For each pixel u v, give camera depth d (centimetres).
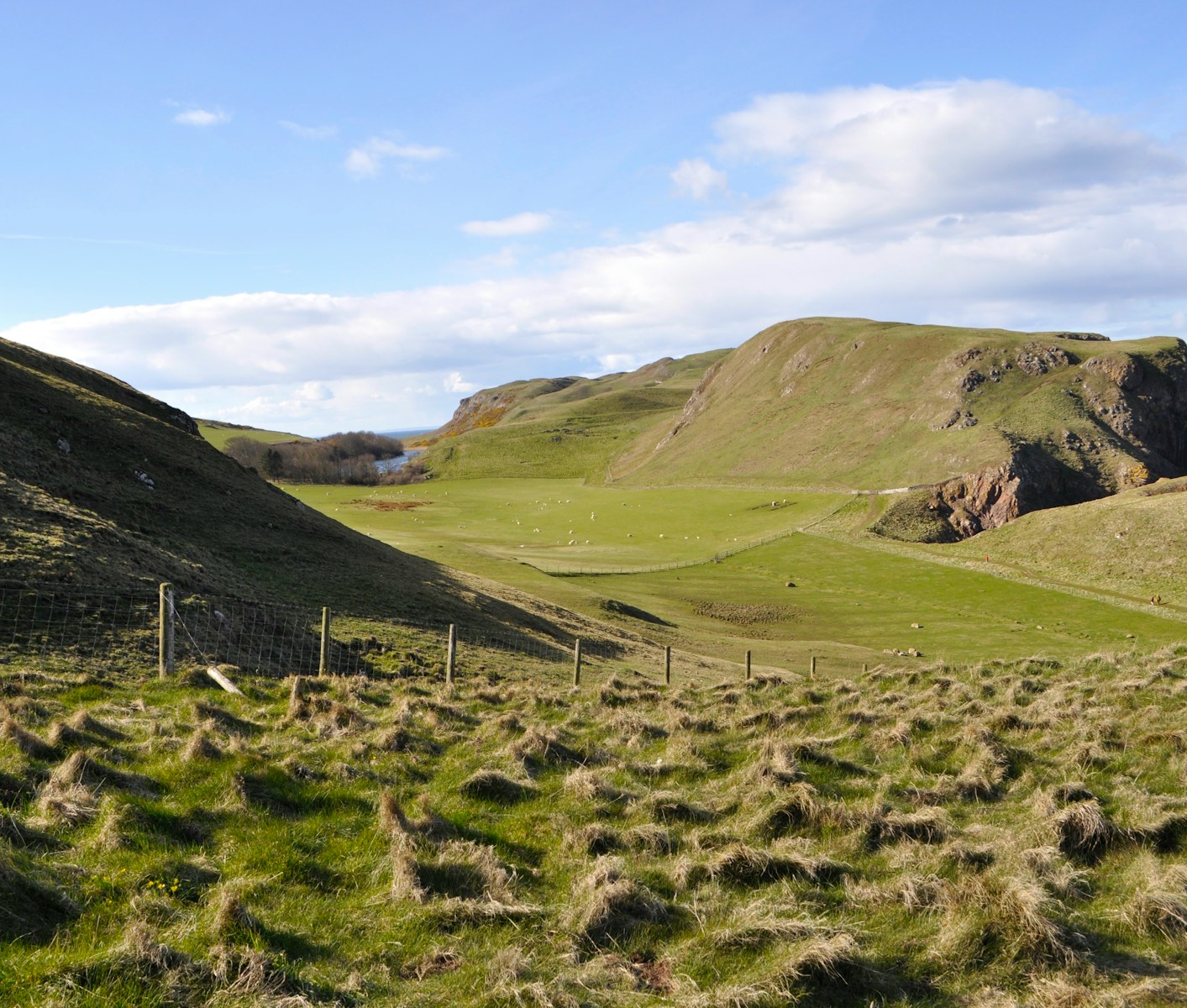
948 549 11188
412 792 1225
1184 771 1296
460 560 7381
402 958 805
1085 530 10400
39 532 2817
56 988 663
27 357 5459
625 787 1282
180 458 4941
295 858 962
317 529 4906
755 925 860
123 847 932
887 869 1014
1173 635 6781
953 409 18600
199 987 699
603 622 5453
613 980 789
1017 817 1175
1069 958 827
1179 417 18550
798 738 1515
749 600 8100
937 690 2050
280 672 2470
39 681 1777
